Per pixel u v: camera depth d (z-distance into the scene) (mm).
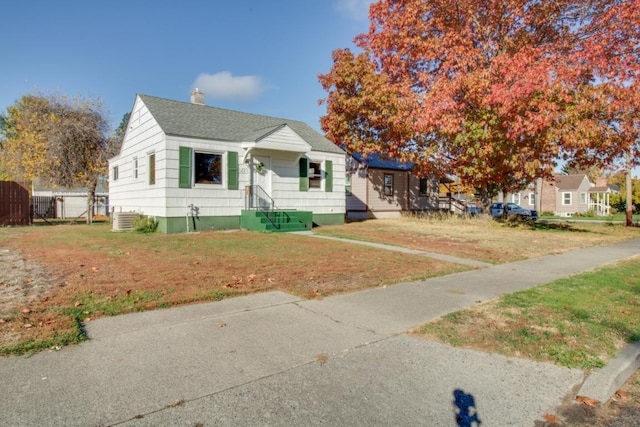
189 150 13289
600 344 3920
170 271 6984
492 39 16469
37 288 5668
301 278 6688
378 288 6199
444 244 11609
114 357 3461
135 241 11094
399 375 3256
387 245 11180
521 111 13070
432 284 6578
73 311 4621
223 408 2703
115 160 19422
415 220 20188
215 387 2980
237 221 14484
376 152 20875
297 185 16234
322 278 6730
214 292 5586
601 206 44656
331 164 17516
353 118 21953
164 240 11281
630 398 3125
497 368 3416
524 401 2920
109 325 4254
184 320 4480
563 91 12227
